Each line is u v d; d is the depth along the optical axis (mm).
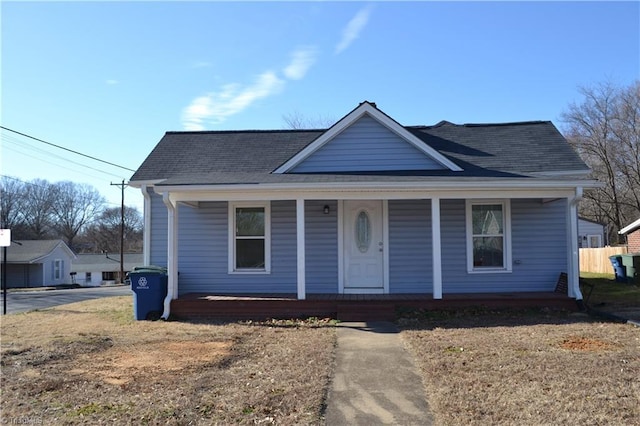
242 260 12898
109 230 80625
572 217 11172
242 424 4672
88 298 19703
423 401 5336
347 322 10344
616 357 6816
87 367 6805
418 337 8469
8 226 65062
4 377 6312
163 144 15070
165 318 10977
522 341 7977
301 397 5395
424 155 12750
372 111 12742
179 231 12914
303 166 12930
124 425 4652
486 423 4598
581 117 37469
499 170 12531
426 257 12547
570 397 5203
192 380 6066
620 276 17609
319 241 12664
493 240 12648
